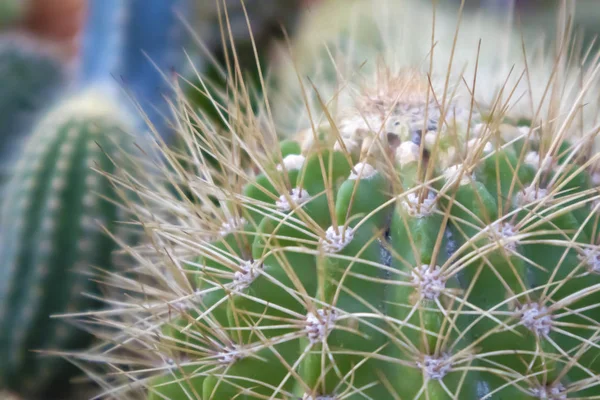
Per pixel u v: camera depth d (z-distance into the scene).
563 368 0.21
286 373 0.21
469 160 0.21
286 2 0.45
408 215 0.21
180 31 0.42
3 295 0.30
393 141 0.22
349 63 0.26
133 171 0.30
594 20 0.42
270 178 0.22
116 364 0.26
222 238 0.22
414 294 0.20
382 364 0.20
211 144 0.23
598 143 0.23
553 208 0.21
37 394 0.30
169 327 0.23
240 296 0.21
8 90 0.46
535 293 0.21
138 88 0.40
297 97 0.30
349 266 0.20
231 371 0.21
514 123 0.23
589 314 0.21
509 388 0.20
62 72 0.50
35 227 0.30
